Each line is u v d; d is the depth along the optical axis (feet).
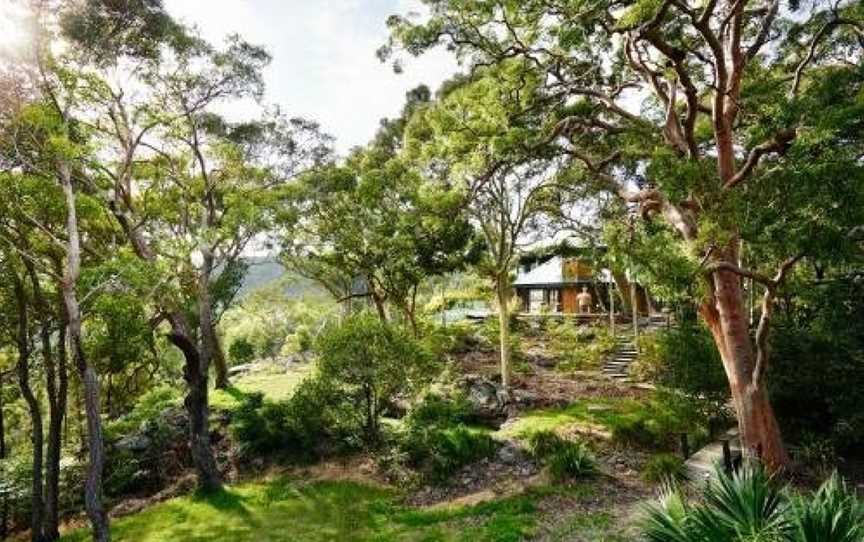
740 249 47.26
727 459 40.19
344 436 57.77
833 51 50.52
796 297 53.01
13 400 77.10
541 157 56.49
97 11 41.50
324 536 40.65
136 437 66.03
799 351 48.57
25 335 54.08
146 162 58.59
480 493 44.98
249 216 51.96
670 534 18.49
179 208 59.67
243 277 79.20
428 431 53.11
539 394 69.26
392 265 77.97
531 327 113.19
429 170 67.05
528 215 74.13
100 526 37.58
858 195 26.96
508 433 55.88
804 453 43.62
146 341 55.01
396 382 55.16
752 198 30.12
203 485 52.49
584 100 56.13
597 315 114.62
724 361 42.47
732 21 43.75
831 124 30.12
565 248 100.12
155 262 43.86
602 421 57.36
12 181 41.81
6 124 41.68
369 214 77.20
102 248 58.18
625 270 38.04
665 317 106.52
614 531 34.71
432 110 58.39
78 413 80.69
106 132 51.21
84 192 52.29
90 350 47.78
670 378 52.70
